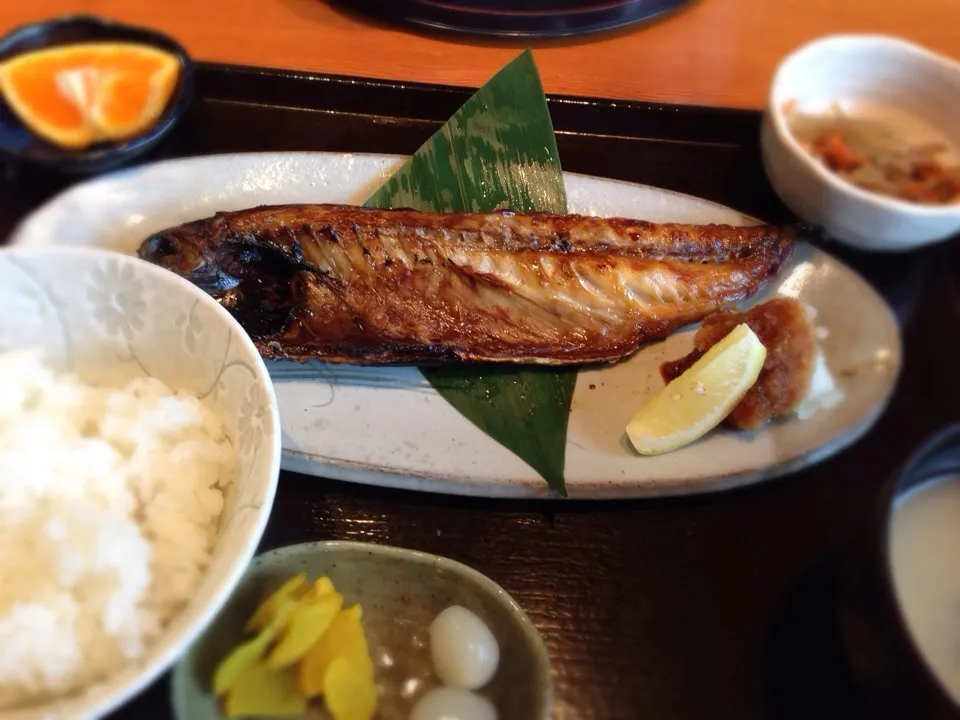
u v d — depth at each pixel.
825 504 0.27
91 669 0.19
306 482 0.27
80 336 0.24
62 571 0.20
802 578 0.26
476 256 0.28
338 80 0.35
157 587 0.20
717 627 0.25
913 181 0.32
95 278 0.23
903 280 0.33
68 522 0.20
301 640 0.22
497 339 0.28
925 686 0.19
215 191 0.32
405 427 0.27
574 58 0.39
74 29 0.34
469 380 0.29
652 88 0.38
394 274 0.28
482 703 0.22
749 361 0.27
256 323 0.29
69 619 0.19
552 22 0.39
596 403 0.29
